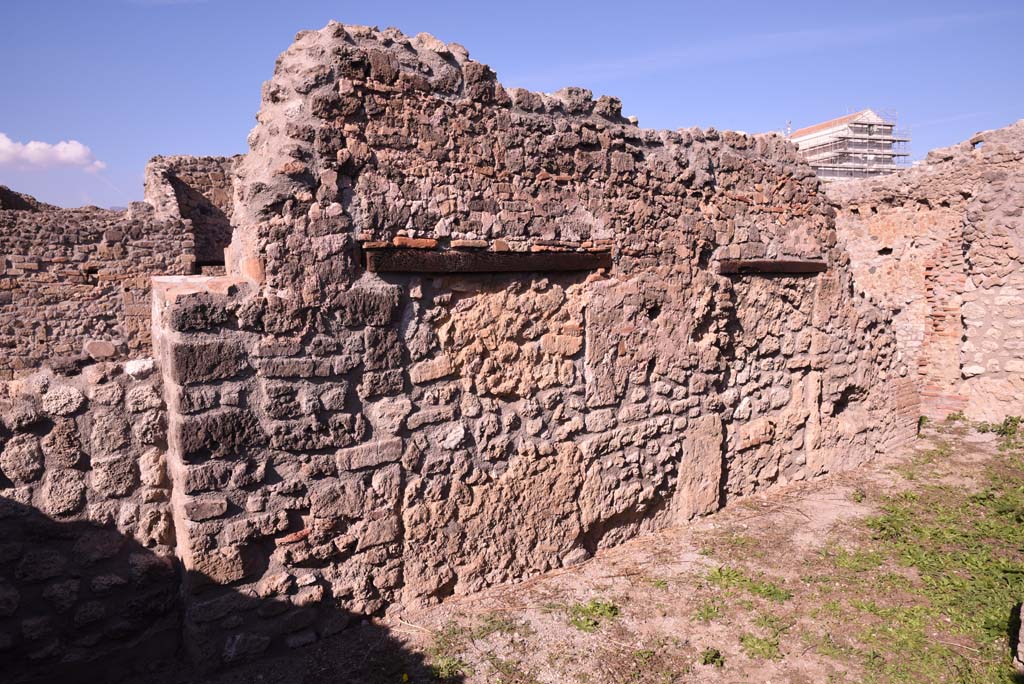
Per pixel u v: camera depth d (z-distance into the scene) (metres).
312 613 4.41
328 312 4.36
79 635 3.95
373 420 4.61
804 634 4.73
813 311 8.00
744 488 7.40
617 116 5.91
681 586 5.40
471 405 5.07
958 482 7.97
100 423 3.98
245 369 4.09
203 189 17.05
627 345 6.01
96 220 13.41
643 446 6.25
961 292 11.39
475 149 4.91
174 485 4.16
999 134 10.25
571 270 5.56
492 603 5.05
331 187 4.31
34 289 12.58
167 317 3.84
